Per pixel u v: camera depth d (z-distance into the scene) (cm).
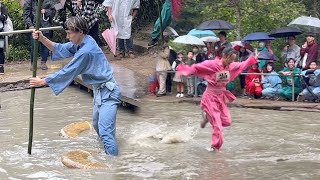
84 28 749
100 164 705
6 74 1366
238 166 695
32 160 736
